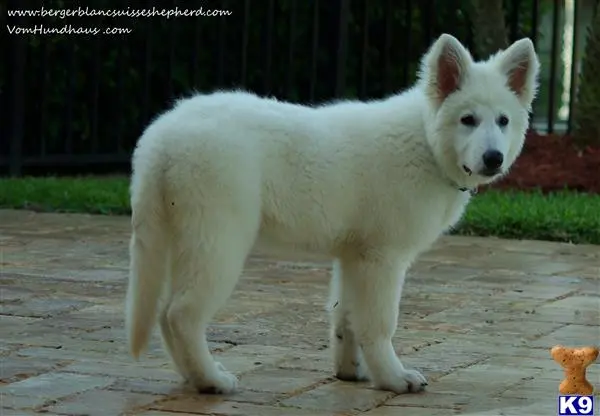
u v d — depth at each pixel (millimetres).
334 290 8117
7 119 17891
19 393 7492
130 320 7508
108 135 19203
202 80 19328
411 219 7750
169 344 7719
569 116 20562
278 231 7707
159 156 7434
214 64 19297
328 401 7492
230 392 7586
